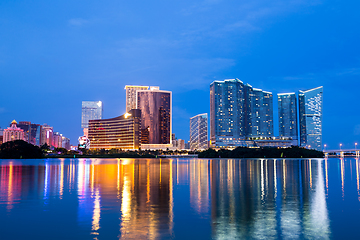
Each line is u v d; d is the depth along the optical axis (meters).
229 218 14.30
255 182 30.28
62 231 12.26
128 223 13.41
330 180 32.47
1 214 15.27
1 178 35.53
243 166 68.19
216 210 16.05
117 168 60.88
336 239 11.24
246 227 12.77
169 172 46.75
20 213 15.47
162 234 11.77
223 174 41.84
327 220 13.95
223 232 12.03
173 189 24.53
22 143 167.38
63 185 27.67
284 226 12.93
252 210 16.06
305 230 12.36
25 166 71.69
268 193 22.17
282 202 18.41
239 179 33.81
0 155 161.00
